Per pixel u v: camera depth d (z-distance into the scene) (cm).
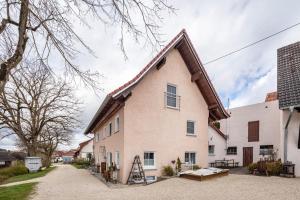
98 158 2597
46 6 548
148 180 1467
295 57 1784
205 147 1850
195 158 1781
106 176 1500
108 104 1585
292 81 1656
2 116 2450
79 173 2414
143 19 544
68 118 3014
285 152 1606
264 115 2323
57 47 581
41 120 2958
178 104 1730
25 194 1075
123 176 1403
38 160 2927
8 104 2311
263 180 1355
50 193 1102
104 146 2158
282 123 1673
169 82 1698
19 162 3234
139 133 1494
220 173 1492
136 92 1512
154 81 1614
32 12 550
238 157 2544
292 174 1520
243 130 2519
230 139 2662
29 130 2972
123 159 1419
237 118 2603
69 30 570
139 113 1509
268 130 2267
